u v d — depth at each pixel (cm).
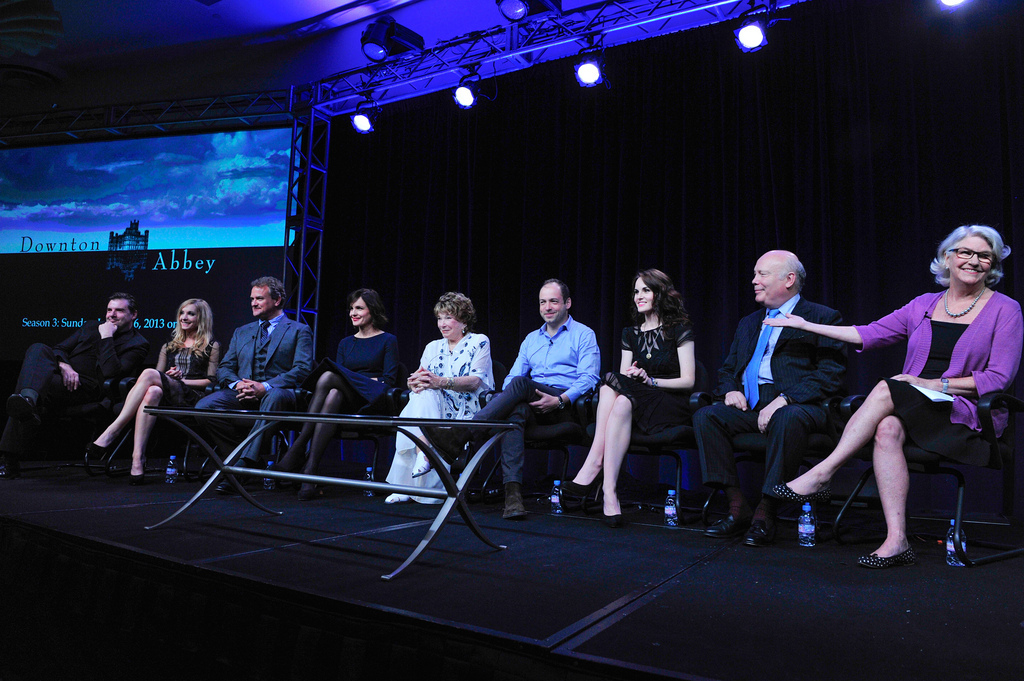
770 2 400
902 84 383
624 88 472
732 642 118
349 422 186
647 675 104
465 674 120
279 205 566
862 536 237
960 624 130
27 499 273
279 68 618
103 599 185
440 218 543
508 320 503
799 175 406
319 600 141
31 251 607
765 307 278
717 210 433
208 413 216
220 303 563
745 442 240
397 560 179
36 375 366
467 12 534
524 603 140
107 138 611
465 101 490
